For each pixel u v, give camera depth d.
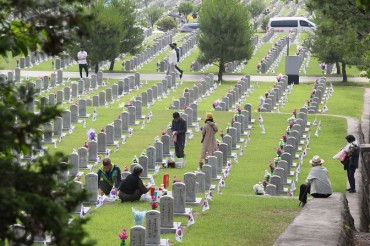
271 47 151.12
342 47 76.81
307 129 78.62
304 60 134.12
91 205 45.94
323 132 77.50
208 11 110.31
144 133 73.56
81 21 20.11
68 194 19.70
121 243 36.03
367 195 60.38
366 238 41.97
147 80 108.62
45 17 20.06
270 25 165.00
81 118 79.00
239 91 95.75
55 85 100.75
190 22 190.50
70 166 20.14
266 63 121.25
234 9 110.31
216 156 59.53
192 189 47.03
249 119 79.62
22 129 19.53
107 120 78.38
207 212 44.84
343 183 57.97
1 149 20.22
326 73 121.38
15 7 20.19
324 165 64.50
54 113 19.77
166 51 140.88
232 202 47.94
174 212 43.88
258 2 194.00
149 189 47.72
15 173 19.41
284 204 47.59
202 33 111.75
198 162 62.03
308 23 164.25
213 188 54.84
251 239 38.88
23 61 116.06
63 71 114.31
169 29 175.38
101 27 110.75
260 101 89.25
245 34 110.56
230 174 60.09
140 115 80.56
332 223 39.81
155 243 37.72
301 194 47.50
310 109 87.94
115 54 112.50
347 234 39.84
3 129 19.08
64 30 20.50
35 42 21.25
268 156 66.88
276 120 81.75
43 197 19.02
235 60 111.50
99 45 111.25
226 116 82.38
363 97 102.19
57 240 18.86
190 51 142.25
